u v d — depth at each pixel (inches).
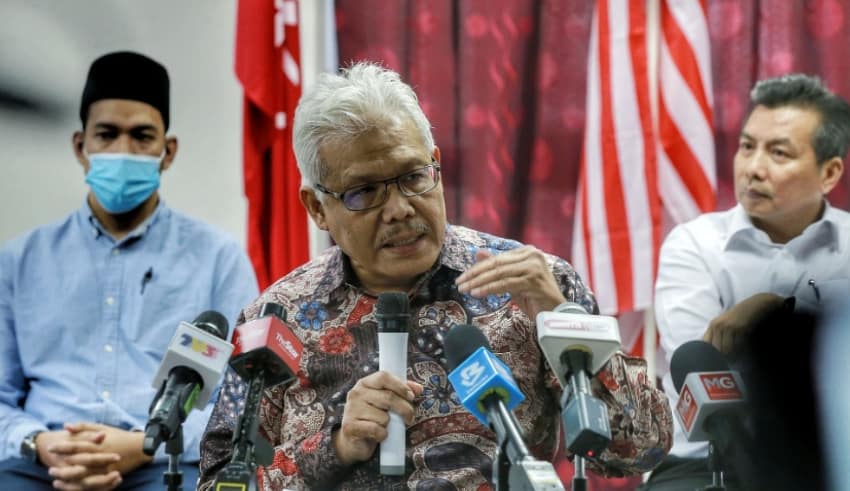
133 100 193.9
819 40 219.1
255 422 94.0
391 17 223.3
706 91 216.7
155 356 185.2
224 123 231.3
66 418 178.7
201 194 230.5
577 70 223.8
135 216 193.2
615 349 89.4
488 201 220.5
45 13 229.9
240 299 190.1
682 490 161.0
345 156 116.8
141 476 167.9
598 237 215.6
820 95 195.8
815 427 47.8
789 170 193.9
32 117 229.1
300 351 100.0
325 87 120.5
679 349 94.7
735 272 195.9
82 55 230.7
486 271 109.6
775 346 49.0
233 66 231.0
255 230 219.5
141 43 231.1
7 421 175.0
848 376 47.4
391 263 118.3
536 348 121.0
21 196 227.9
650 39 223.8
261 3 219.3
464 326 92.9
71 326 185.6
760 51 221.1
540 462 78.6
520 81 223.8
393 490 115.5
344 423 106.2
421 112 120.6
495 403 84.6
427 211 117.8
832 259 193.9
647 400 116.4
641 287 213.8
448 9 223.0
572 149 223.8
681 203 216.4
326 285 125.9
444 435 117.6
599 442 79.2
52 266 189.8
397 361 106.2
